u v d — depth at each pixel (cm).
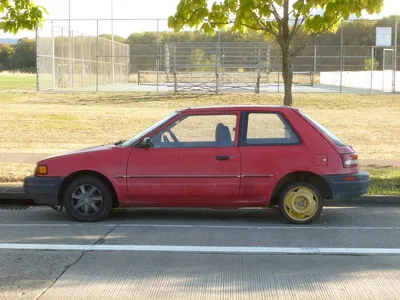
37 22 1164
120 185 813
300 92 3428
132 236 748
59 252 667
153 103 2833
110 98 2997
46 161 835
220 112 828
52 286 548
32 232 771
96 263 623
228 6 1136
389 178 1133
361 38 4975
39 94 3123
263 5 1103
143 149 818
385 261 636
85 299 515
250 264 622
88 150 842
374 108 2725
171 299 515
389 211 940
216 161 806
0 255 654
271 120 823
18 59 8812
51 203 838
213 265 618
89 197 834
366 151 1602
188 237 745
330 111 2573
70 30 3591
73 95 3105
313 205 819
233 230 789
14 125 1992
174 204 820
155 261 632
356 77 4434
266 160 806
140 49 5000
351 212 929
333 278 575
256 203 814
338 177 808
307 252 671
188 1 1132
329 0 1080
